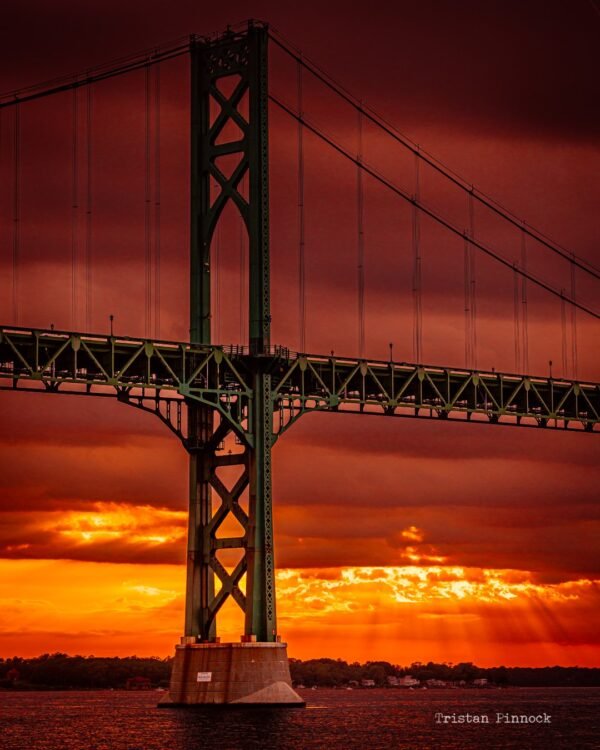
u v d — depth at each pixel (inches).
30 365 7593.5
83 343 7623.0
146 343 7775.6
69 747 7672.2
